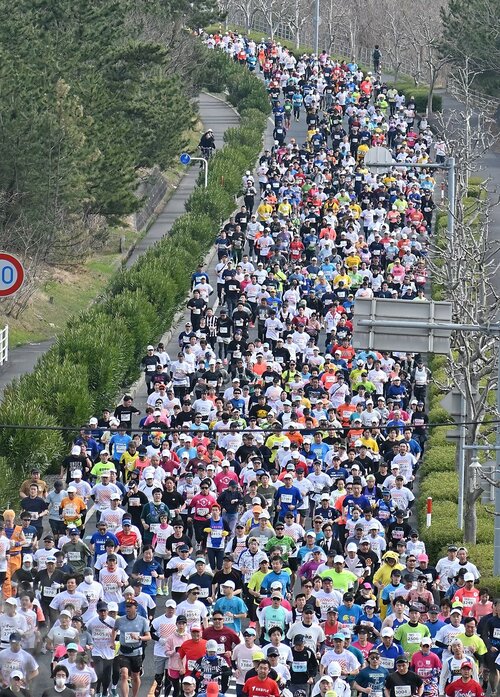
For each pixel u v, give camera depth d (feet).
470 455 348.38
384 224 613.93
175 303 525.75
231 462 336.90
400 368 430.61
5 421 364.99
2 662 242.78
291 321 469.98
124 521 298.15
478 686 237.04
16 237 563.48
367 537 298.15
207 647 241.35
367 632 248.32
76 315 501.56
